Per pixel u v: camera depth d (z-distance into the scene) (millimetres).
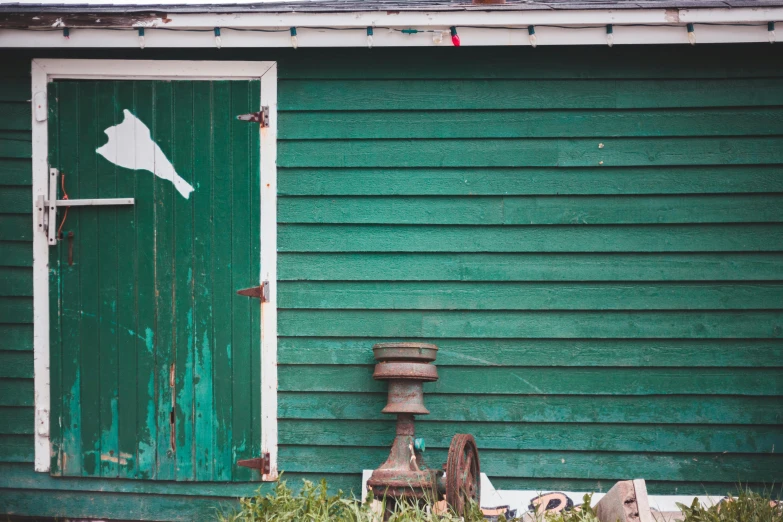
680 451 4434
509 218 4500
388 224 4531
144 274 4547
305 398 4539
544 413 4488
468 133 4512
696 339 4449
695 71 4461
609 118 4484
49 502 4551
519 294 4504
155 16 4266
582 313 4488
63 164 4562
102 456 4531
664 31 4254
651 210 4461
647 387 4453
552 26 4262
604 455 4469
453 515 3875
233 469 4523
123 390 4539
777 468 4398
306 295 4543
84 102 4555
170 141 4543
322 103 4539
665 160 4461
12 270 4578
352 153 4535
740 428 4422
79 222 4559
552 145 4496
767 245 4422
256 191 4543
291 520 3881
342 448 4527
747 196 4441
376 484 4078
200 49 4551
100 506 4547
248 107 4543
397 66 4535
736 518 3838
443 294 4520
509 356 4504
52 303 4551
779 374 4410
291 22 4246
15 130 4574
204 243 4539
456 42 4273
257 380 4539
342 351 4543
